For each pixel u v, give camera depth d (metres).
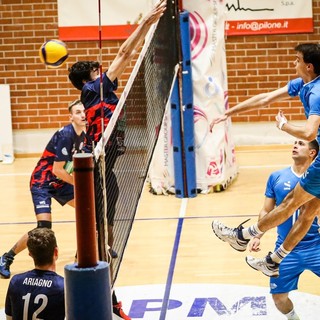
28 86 32.44
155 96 16.14
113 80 13.98
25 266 18.33
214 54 24.97
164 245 19.64
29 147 32.81
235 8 31.77
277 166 29.17
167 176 25.39
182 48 24.28
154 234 20.70
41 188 17.36
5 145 32.19
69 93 32.44
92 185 8.23
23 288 10.32
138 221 22.14
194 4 24.73
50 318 10.24
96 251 8.34
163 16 18.20
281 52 32.03
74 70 15.93
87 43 31.97
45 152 17.42
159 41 17.20
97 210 9.52
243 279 16.81
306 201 12.35
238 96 32.47
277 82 32.25
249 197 24.55
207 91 24.97
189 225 21.52
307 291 15.84
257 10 31.75
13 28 32.03
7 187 27.48
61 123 32.59
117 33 31.78
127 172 13.18
